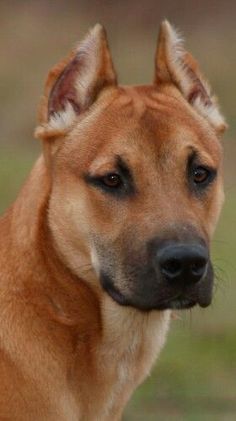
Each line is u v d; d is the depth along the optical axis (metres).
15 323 9.50
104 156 9.53
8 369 9.43
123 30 35.53
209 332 17.52
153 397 15.52
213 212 9.84
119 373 9.82
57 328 9.54
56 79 9.85
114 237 9.45
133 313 9.73
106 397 9.80
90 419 9.75
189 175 9.64
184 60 10.23
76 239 9.53
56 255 9.54
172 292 9.20
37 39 34.56
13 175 25.73
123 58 32.91
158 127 9.66
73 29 35.38
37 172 9.80
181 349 16.97
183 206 9.41
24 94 31.36
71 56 9.93
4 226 9.84
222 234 21.50
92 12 36.56
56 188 9.60
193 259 9.12
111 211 9.47
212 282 9.48
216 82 31.02
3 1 36.88
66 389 9.57
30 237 9.54
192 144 9.67
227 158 26.72
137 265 9.30
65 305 9.57
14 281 9.57
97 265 9.53
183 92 10.17
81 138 9.68
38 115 9.88
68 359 9.58
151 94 10.05
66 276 9.55
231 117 29.25
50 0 37.03
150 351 9.99
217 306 18.22
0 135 29.34
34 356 9.47
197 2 36.03
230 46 33.34
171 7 36.25
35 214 9.57
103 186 9.50
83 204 9.52
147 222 9.32
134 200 9.47
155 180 9.50
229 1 36.00
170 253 9.11
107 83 9.97
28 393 9.45
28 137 29.27
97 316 9.64
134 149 9.54
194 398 15.53
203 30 34.66
